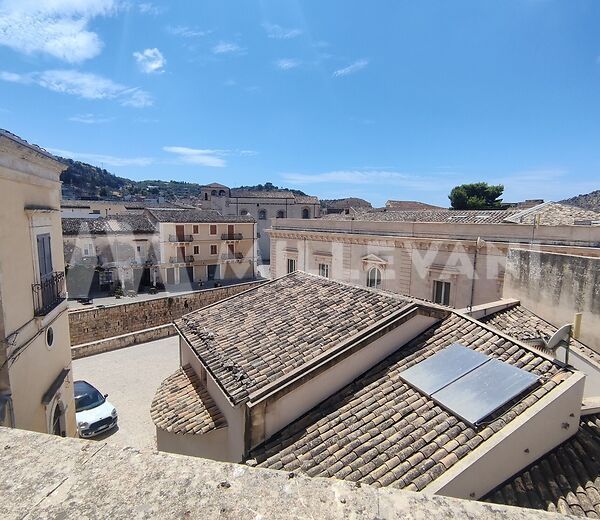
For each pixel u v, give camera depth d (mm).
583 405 6355
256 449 6457
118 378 17828
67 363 9766
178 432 8266
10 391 6090
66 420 9508
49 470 2016
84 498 1843
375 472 5109
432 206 53438
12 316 6363
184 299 26406
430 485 4633
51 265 8695
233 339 8898
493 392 5918
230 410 7816
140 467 2047
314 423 6547
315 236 24828
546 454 5637
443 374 6715
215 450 8445
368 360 7555
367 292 9617
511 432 5160
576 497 4984
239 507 1806
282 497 1872
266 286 12188
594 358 8000
